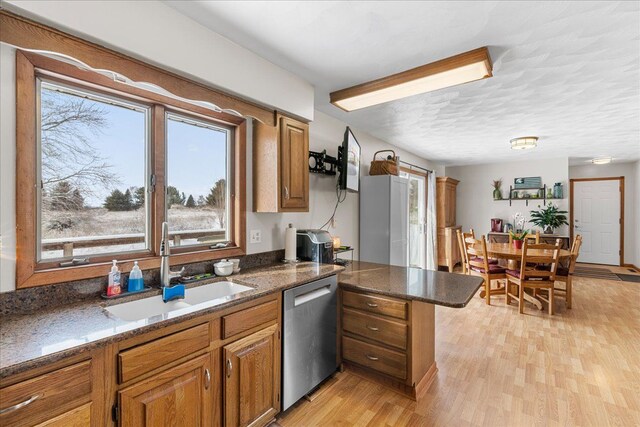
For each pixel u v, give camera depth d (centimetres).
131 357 117
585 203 699
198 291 190
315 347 213
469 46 194
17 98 130
